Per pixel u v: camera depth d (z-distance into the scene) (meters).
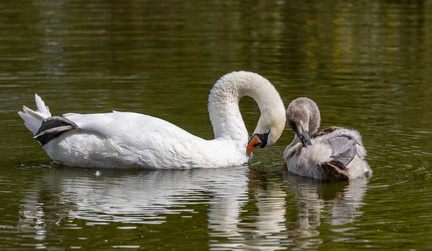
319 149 12.98
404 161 13.62
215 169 13.55
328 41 24.53
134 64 21.38
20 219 10.60
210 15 28.69
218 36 25.16
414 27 26.48
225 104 14.17
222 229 10.26
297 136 13.14
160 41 24.34
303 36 25.25
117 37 24.78
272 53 22.91
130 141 13.18
